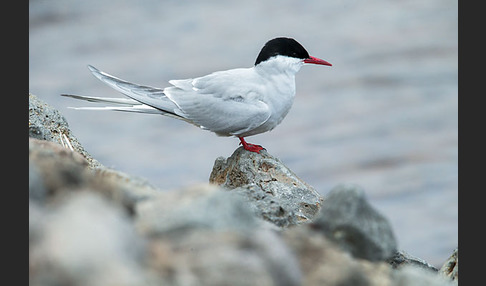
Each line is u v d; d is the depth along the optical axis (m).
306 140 24.91
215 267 5.61
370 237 7.21
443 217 20.00
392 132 25.42
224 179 11.79
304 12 36.94
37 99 12.37
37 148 7.22
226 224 6.38
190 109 11.88
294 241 6.63
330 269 6.32
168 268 5.55
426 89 28.75
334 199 7.34
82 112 26.19
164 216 6.29
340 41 33.53
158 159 23.44
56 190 6.49
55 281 5.02
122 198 6.70
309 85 29.28
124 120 25.69
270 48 11.82
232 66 31.34
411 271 6.70
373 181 22.36
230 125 11.69
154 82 30.00
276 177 11.23
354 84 29.36
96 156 23.50
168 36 34.38
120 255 5.17
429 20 35.47
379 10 37.00
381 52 32.03
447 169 22.83
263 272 5.64
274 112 11.88
